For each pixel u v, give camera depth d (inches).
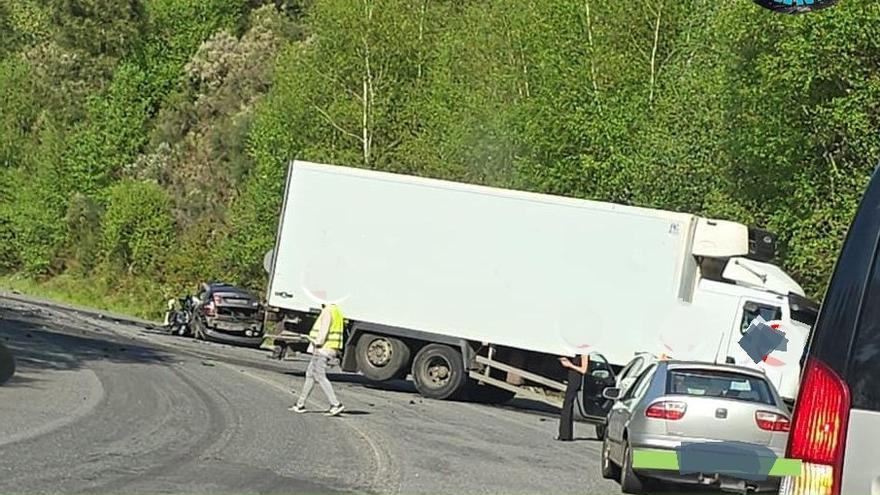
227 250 2384.4
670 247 1008.2
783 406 542.3
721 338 988.6
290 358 1481.3
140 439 589.0
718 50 1176.2
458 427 799.1
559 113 1475.1
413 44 1924.2
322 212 1095.0
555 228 1038.4
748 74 1107.9
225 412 743.7
